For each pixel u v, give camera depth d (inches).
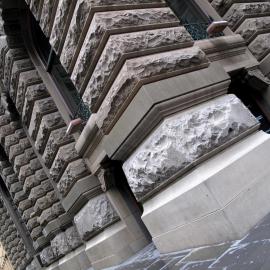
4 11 348.8
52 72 389.1
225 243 176.7
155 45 229.8
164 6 256.4
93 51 237.5
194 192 187.5
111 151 249.6
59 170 372.8
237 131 208.4
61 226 464.1
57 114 378.6
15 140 490.3
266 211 187.2
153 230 224.8
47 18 276.4
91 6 227.0
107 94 238.5
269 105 320.8
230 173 185.6
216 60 293.7
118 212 336.2
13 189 596.7
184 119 207.5
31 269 719.1
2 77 418.3
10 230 821.2
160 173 210.4
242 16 343.6
